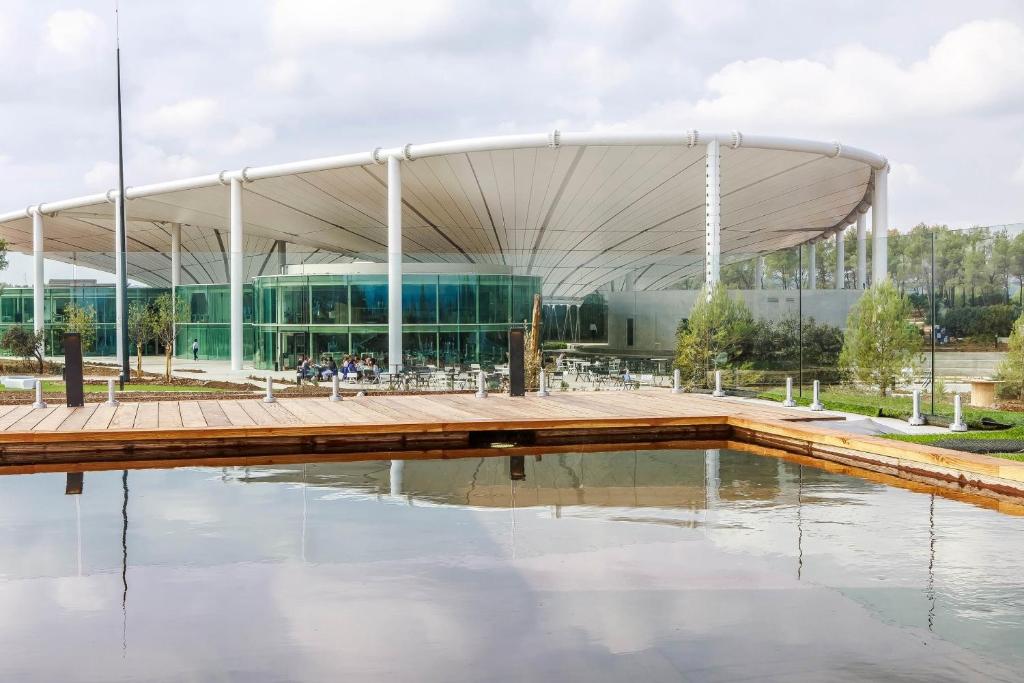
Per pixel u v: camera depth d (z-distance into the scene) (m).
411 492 10.24
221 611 6.14
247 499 9.88
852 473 11.54
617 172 29.42
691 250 44.75
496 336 32.41
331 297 32.62
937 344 15.91
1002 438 12.64
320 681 5.01
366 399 19.39
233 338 34.31
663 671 5.05
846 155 28.77
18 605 6.30
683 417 15.41
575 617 5.95
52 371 35.53
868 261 46.66
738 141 26.41
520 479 11.14
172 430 13.39
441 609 6.14
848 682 4.87
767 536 8.00
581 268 48.44
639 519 8.72
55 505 9.61
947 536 7.92
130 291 48.19
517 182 30.89
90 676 5.10
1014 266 14.24
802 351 20.88
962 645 5.36
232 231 34.25
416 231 40.25
